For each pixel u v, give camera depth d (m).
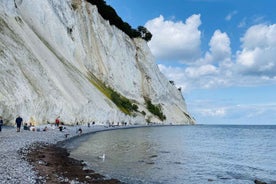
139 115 121.50
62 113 59.47
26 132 39.38
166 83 166.00
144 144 45.47
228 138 75.50
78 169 20.98
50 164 20.78
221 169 26.98
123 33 139.88
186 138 65.94
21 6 72.50
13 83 45.03
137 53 147.25
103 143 42.28
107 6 134.88
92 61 106.50
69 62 83.19
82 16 109.38
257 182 21.25
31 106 47.78
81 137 47.34
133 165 25.84
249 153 42.03
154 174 22.77
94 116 78.50
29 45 59.00
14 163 18.50
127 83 126.75
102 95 92.38
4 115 42.00
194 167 27.16
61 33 86.81
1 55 45.91
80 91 74.38
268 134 103.81
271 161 34.28
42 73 56.91
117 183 18.23
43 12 80.88
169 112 155.50
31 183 14.23
